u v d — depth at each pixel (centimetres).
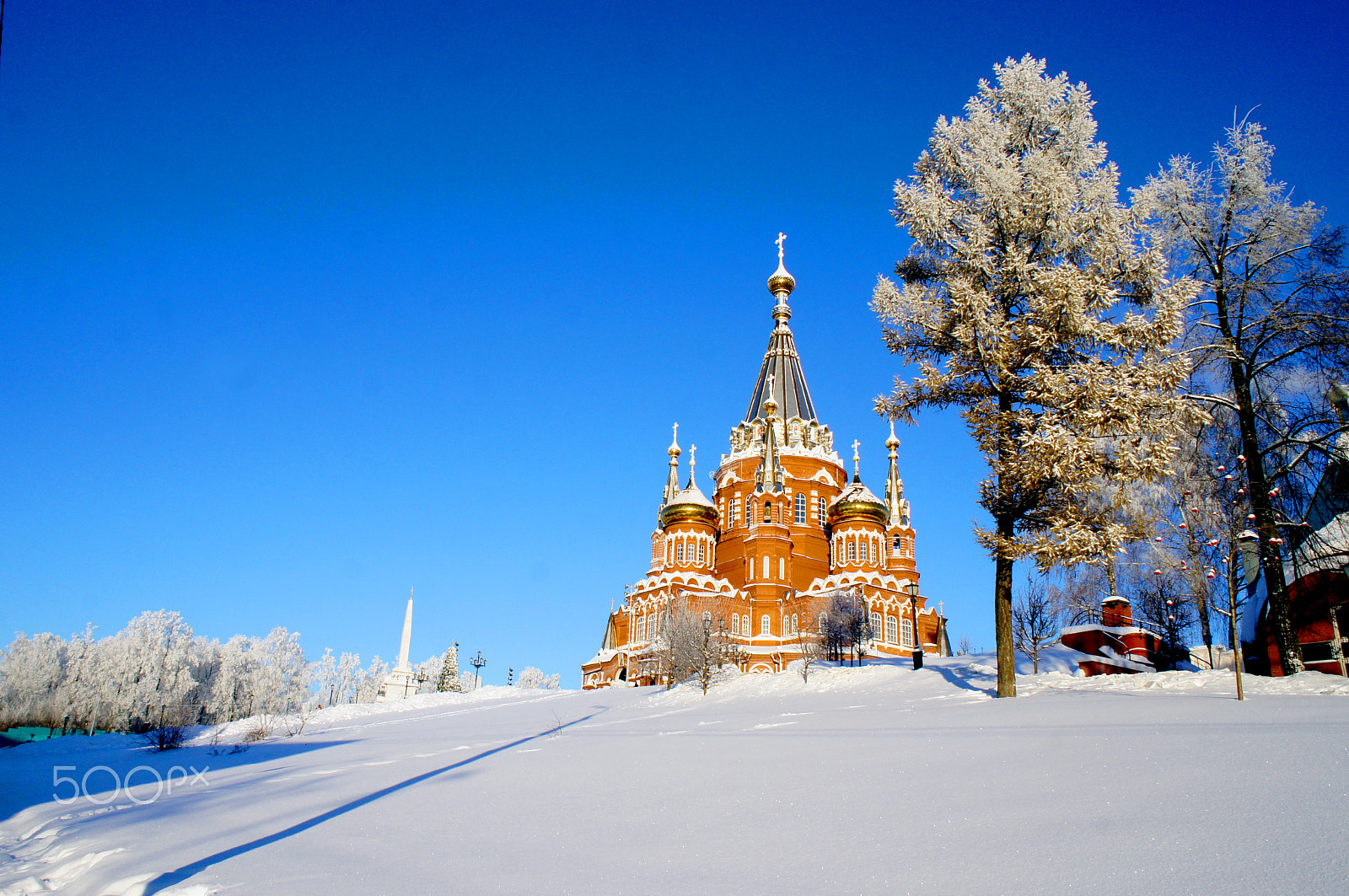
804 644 7012
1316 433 2898
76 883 1198
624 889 884
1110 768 1184
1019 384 2806
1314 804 891
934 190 2994
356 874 1041
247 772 2766
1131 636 3678
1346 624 3111
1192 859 774
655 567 9525
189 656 9688
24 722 8875
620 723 3531
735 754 1698
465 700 8088
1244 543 2880
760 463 9556
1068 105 2998
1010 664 2656
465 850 1120
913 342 3025
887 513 9462
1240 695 1956
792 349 10781
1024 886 762
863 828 1020
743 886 853
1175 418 2734
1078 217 2827
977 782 1197
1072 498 2766
